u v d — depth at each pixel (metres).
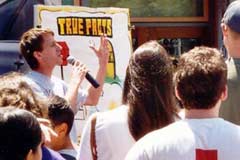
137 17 11.74
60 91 7.08
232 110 5.52
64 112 5.80
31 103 4.40
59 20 8.66
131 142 4.67
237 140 3.88
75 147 5.97
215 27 11.59
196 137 3.87
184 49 12.00
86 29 8.80
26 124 3.47
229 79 5.51
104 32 8.96
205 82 3.89
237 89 5.49
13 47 8.93
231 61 5.59
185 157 3.83
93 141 4.75
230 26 5.56
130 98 4.64
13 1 10.07
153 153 3.87
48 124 4.42
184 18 11.90
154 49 4.71
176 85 4.02
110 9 9.05
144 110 4.59
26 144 3.45
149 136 3.97
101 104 8.80
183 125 3.93
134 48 11.77
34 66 7.07
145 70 4.63
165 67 4.66
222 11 11.38
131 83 4.66
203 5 11.89
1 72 8.88
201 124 3.92
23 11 10.10
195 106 3.95
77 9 8.80
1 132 3.43
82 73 7.10
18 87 4.45
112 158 4.71
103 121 4.73
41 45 7.03
